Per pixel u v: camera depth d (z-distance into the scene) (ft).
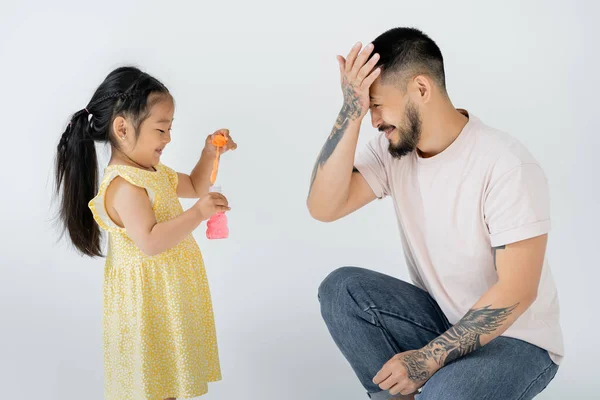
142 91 5.25
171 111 5.42
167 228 5.06
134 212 5.15
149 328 5.27
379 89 4.57
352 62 4.54
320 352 6.86
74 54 6.94
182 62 6.89
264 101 6.89
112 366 5.45
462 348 4.32
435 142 4.68
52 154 7.00
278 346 6.91
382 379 4.37
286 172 6.95
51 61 6.95
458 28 6.73
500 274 4.39
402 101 4.55
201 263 5.63
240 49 6.86
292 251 6.98
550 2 6.56
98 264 7.02
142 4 6.87
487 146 4.53
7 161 7.05
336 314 5.05
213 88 6.89
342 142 4.78
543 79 6.63
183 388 5.30
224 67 6.88
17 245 7.10
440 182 4.69
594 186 6.60
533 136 6.69
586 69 6.56
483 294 4.64
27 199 7.06
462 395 4.18
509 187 4.37
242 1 6.82
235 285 7.00
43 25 6.92
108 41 6.91
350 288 4.99
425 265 4.90
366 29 6.83
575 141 6.61
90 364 6.75
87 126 5.45
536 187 4.38
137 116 5.24
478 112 6.78
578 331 6.61
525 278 4.32
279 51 6.86
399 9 6.79
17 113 7.00
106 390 5.52
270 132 6.92
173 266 5.35
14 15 6.92
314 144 6.92
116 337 5.39
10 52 6.95
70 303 7.07
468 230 4.62
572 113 6.61
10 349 6.82
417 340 4.91
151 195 5.30
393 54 4.51
